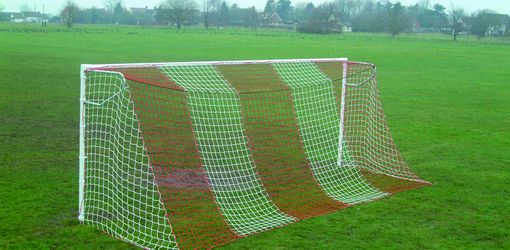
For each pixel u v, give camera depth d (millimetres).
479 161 11523
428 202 8703
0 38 45438
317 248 6730
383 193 9156
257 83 18578
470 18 81188
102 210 7754
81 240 6758
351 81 15594
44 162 10203
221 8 102938
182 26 94688
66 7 93062
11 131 12828
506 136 14375
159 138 11742
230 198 8633
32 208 7766
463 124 15992
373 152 11805
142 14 123500
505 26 80562
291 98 16641
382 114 13633
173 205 8109
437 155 12008
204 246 6727
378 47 47938
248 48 42094
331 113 14938
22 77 22359
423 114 17500
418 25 96750
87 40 46938
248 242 6879
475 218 8016
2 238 6730
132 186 8773
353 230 7395
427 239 7164
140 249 6578
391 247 6855
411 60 36625
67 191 8539
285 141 12406
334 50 42562
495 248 6949
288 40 54750
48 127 13445
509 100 21094
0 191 8430
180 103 14664
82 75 7418
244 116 14508
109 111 12836
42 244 6598
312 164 10820
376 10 101000
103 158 9789
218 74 18609
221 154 11133
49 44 40719
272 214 8023
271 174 10047
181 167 10016
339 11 93625
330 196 8984
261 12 103125
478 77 28391
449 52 44750
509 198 9008
